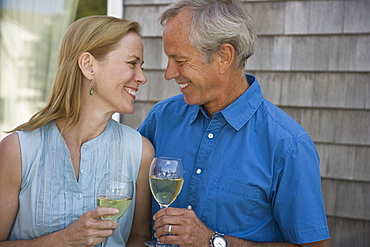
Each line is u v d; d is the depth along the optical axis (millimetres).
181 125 1783
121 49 1552
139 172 1695
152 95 3080
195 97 1643
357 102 2639
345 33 2645
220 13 1558
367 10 2602
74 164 1605
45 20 3668
